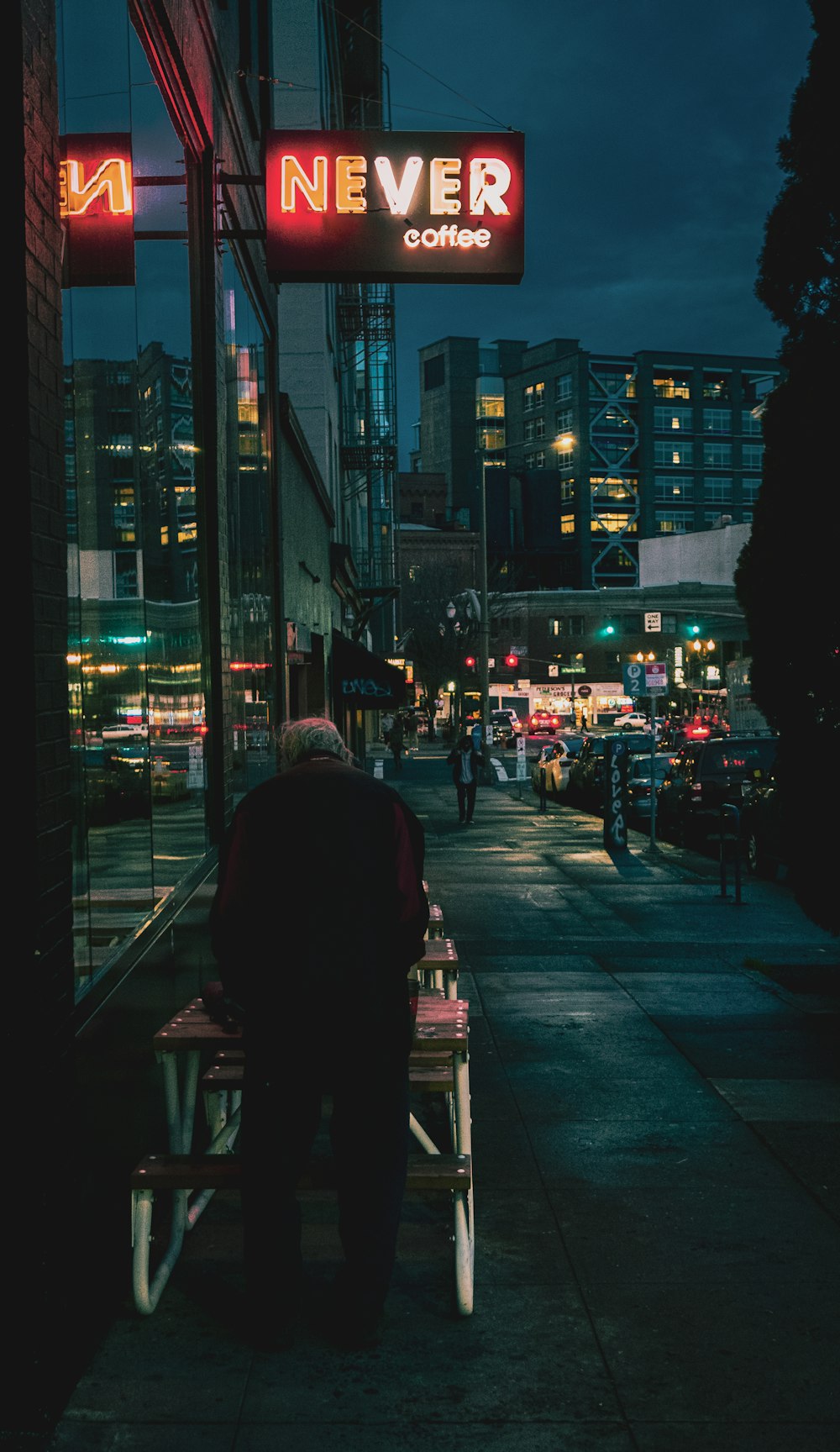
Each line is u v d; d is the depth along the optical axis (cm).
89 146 436
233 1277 413
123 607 470
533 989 888
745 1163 525
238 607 868
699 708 7456
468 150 859
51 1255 321
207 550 713
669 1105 607
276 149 847
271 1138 361
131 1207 410
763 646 814
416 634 7825
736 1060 688
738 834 1348
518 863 1747
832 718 792
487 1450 312
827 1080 650
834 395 767
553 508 12481
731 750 1933
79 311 411
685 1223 460
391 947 367
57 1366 323
